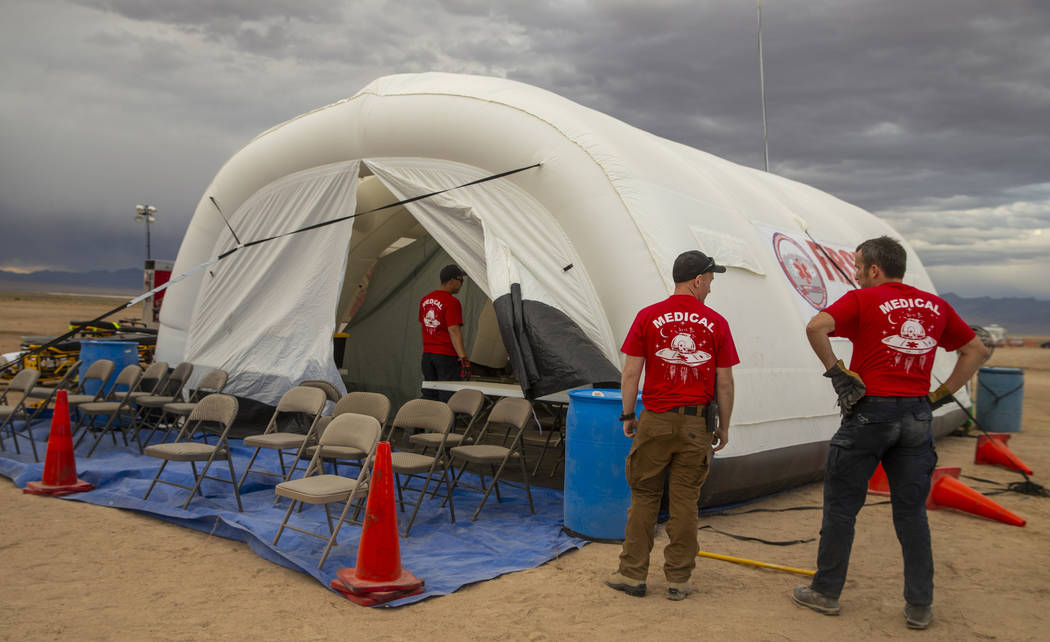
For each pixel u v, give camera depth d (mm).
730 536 5184
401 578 3914
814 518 5746
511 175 6328
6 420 7031
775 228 7719
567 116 6305
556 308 5848
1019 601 4078
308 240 7961
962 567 4676
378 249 10523
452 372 7754
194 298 9078
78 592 3805
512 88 6750
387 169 7176
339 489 4359
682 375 3803
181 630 3354
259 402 8062
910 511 3633
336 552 4441
